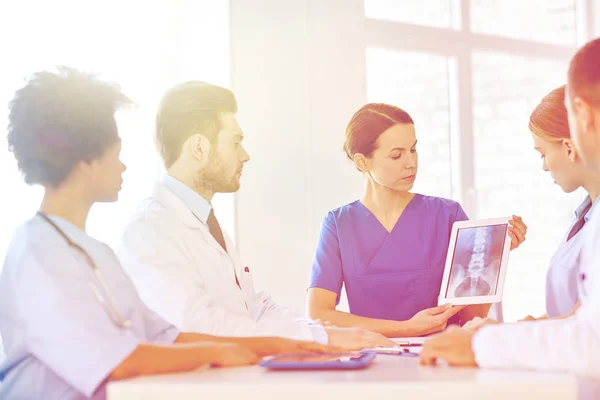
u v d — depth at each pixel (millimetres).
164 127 1727
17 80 2449
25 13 2496
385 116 2072
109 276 1245
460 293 1914
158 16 2818
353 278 2129
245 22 2867
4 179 2369
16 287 1134
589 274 1062
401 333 1942
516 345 1012
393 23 3561
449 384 853
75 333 1073
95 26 2660
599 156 1057
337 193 3029
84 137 1229
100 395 1161
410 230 2135
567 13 4129
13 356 1165
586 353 970
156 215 1638
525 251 3918
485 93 3842
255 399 885
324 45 3027
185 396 897
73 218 1256
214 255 1691
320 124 3008
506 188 3873
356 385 866
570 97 1076
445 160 3703
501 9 3924
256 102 2885
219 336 1342
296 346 1313
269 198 2900
